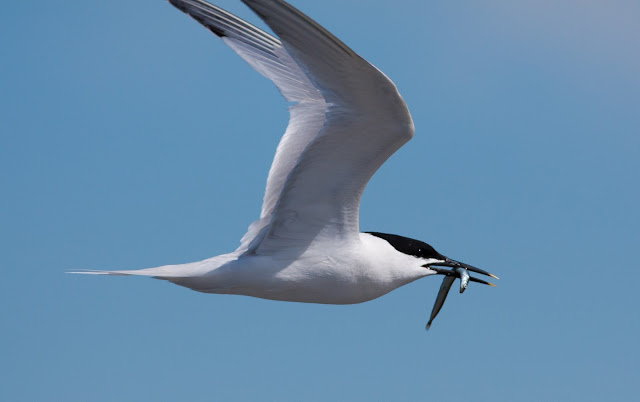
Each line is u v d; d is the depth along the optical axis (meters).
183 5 11.50
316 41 8.99
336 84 9.55
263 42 12.29
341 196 10.98
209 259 11.36
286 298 11.62
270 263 11.30
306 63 9.30
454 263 12.50
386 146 10.32
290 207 11.09
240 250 11.56
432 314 12.72
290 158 12.48
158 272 10.91
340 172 10.74
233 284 11.30
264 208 12.43
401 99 9.64
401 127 10.02
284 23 8.82
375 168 10.66
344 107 9.84
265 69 12.42
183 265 11.13
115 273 10.70
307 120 12.53
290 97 12.64
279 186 12.42
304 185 10.90
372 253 11.62
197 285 11.29
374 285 11.71
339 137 10.24
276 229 11.26
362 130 10.13
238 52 12.12
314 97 12.60
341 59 9.15
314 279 11.38
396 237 12.16
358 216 11.23
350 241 11.36
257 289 11.38
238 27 12.03
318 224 11.23
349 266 11.38
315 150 10.47
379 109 9.80
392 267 11.82
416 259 12.10
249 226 11.70
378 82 9.41
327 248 11.34
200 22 11.76
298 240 11.31
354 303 11.87
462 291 12.27
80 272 10.67
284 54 12.30
